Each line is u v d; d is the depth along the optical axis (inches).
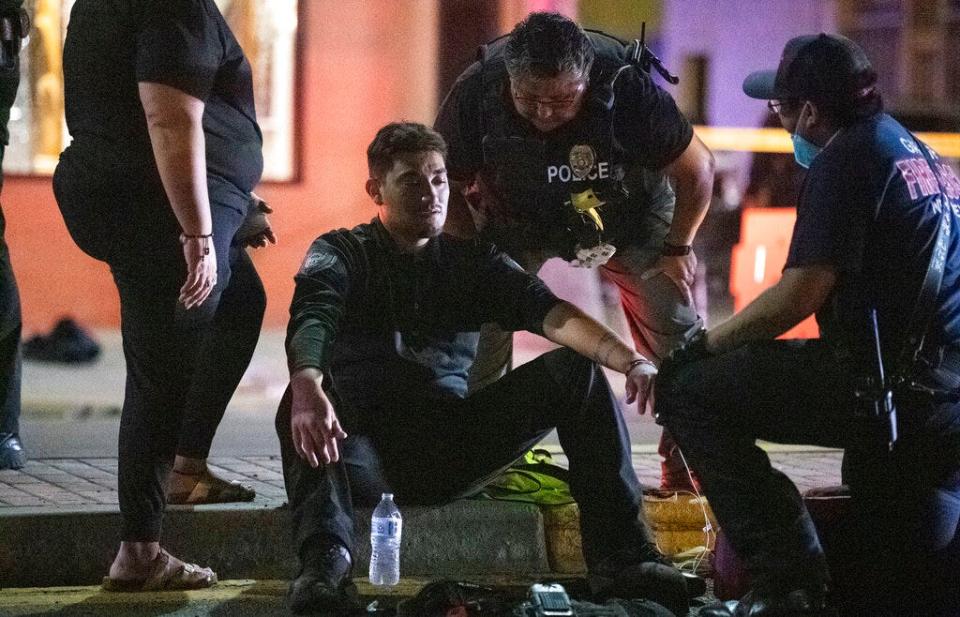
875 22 1806.1
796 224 589.9
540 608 585.9
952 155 1809.8
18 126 1557.6
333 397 655.1
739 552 600.4
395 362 661.3
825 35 615.5
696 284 1652.3
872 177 581.0
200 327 641.6
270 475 787.4
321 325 621.9
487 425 653.9
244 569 677.3
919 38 1824.6
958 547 620.4
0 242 768.9
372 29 1644.9
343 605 601.9
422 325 662.5
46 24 1544.0
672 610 621.0
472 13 1636.3
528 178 695.7
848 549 626.5
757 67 1738.4
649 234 733.3
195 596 638.5
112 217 629.3
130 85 621.9
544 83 653.3
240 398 1307.8
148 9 609.3
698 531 716.0
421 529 688.4
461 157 710.5
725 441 599.8
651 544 631.2
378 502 667.4
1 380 783.1
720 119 1729.8
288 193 1641.2
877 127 594.9
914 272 582.6
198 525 672.4
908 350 585.9
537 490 716.7
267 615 612.7
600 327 638.5
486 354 746.2
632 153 701.9
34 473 772.6
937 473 608.1
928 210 584.7
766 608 587.5
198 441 696.4
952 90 1831.9
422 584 671.1
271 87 1628.9
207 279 615.8
